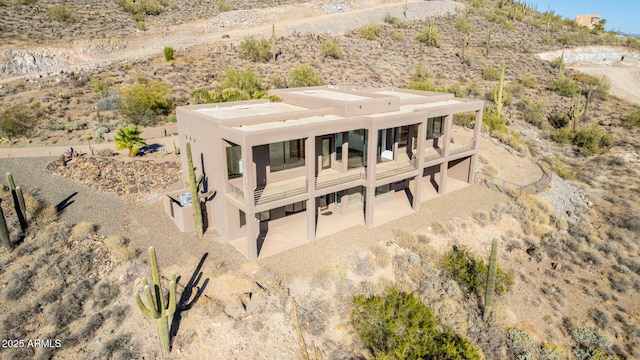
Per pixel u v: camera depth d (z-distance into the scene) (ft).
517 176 118.83
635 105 217.56
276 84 178.50
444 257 77.97
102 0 278.67
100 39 212.84
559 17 392.06
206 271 68.33
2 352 52.95
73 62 193.36
